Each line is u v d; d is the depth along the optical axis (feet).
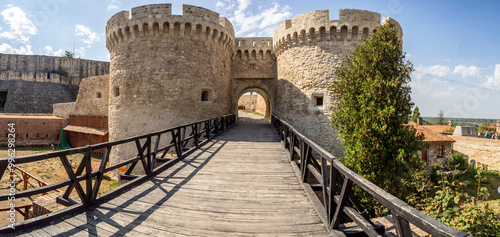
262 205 12.28
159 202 12.53
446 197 14.99
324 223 10.34
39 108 107.65
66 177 42.01
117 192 13.41
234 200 12.92
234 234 9.55
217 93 47.62
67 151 10.34
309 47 45.37
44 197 15.46
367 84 26.22
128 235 9.36
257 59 58.54
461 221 14.08
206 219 10.75
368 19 42.91
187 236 9.39
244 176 17.17
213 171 18.40
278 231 9.79
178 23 42.80
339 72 31.14
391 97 25.27
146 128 41.81
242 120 71.15
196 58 44.01
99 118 64.80
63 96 116.98
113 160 44.93
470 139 76.64
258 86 58.70
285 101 50.01
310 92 44.83
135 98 42.52
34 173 41.19
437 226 4.62
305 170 14.93
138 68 42.63
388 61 26.89
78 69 128.16
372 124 24.79
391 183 25.99
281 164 20.51
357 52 29.27
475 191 43.32
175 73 42.52
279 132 34.96
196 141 27.61
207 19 44.60
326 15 43.16
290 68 48.60
